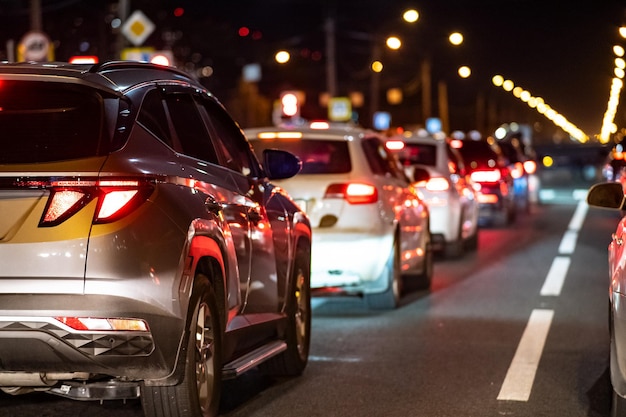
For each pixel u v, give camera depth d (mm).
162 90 9281
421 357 13336
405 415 10328
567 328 15562
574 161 72500
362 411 10469
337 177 16375
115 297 7898
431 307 17797
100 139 8164
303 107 124750
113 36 69000
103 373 8141
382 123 81812
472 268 23578
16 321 7801
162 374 8266
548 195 57125
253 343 10797
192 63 95438
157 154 8672
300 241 12164
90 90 8352
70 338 7875
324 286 16547
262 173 11328
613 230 33469
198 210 8812
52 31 72750
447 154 24938
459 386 11625
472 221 27219
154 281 8070
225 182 9820
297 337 11930
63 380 8578
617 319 8703
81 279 7855
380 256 16625
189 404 8672
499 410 10547
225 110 10750
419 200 19453
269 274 10828
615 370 8977
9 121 8242
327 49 69250
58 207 7902
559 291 19703
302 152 16672
